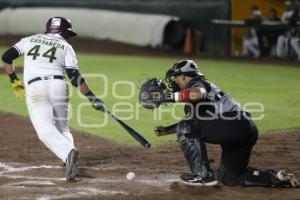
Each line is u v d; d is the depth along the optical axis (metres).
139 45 82.25
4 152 26.03
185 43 79.38
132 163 24.00
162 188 20.31
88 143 27.75
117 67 59.97
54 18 22.48
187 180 20.39
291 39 69.50
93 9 90.31
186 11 80.31
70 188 20.31
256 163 24.12
